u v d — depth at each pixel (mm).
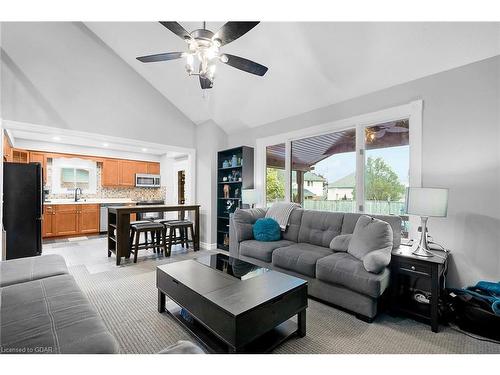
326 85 3250
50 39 3467
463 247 2348
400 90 2807
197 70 3818
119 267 3488
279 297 1631
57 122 3518
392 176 2951
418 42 2387
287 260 2686
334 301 2303
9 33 3178
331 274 2268
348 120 3293
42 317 1264
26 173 3488
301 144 3977
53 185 5895
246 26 1883
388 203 2982
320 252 2688
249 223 3580
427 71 2562
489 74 2225
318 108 3650
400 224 2576
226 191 4883
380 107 2980
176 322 2016
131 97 4285
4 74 3127
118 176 6719
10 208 3373
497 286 2039
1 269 1952
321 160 3699
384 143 3021
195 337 1783
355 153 3279
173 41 3494
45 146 5598
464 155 2361
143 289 2701
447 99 2461
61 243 5086
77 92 3699
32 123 3314
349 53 2734
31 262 2139
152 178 7328
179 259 3939
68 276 1864
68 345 1057
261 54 3178
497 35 2092
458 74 2395
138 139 4375
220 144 5062
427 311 2115
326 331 1933
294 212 3484
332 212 3131
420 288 2197
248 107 4254
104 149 6480
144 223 4027
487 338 1842
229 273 2057
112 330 1904
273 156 4391
